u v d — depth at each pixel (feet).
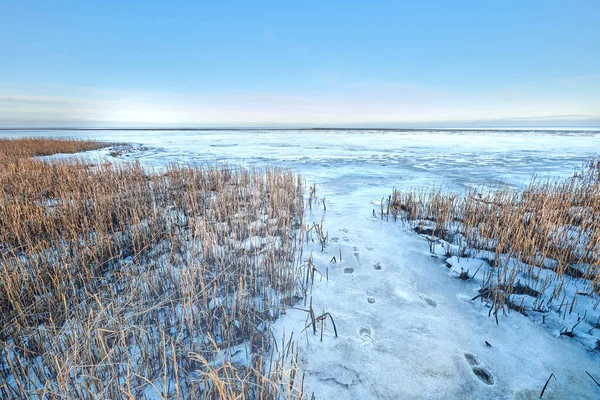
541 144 98.43
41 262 11.76
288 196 21.63
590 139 130.62
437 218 17.70
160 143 105.60
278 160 53.67
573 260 13.00
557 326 9.08
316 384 7.06
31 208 17.29
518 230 14.42
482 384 7.13
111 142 98.48
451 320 9.43
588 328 8.95
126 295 9.95
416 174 38.78
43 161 38.09
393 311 9.88
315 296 10.68
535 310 9.85
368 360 7.78
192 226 16.46
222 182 26.89
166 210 19.76
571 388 7.03
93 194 20.70
